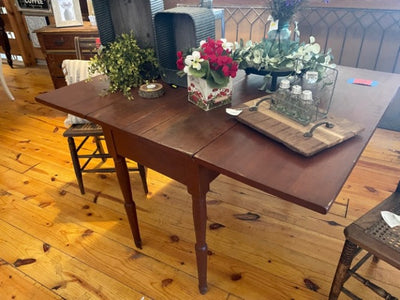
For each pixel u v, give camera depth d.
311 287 1.42
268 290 1.42
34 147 2.56
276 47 1.37
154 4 1.40
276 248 1.61
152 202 1.95
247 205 1.89
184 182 1.11
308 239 1.65
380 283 1.42
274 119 1.10
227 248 1.62
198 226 1.20
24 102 3.33
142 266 1.55
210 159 0.96
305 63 1.28
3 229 1.78
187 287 1.44
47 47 3.03
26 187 2.11
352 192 1.93
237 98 1.34
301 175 0.87
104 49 1.55
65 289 1.45
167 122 1.17
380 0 2.08
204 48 1.19
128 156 1.26
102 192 2.05
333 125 1.06
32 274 1.52
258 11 2.46
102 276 1.51
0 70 3.20
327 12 2.26
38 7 3.84
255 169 0.90
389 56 2.22
